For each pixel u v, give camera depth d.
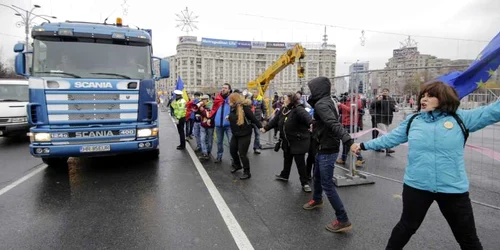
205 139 7.96
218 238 3.57
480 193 5.11
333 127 3.38
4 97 10.62
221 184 5.72
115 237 3.59
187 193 5.18
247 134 6.12
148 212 4.34
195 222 4.00
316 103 3.69
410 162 2.58
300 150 5.29
